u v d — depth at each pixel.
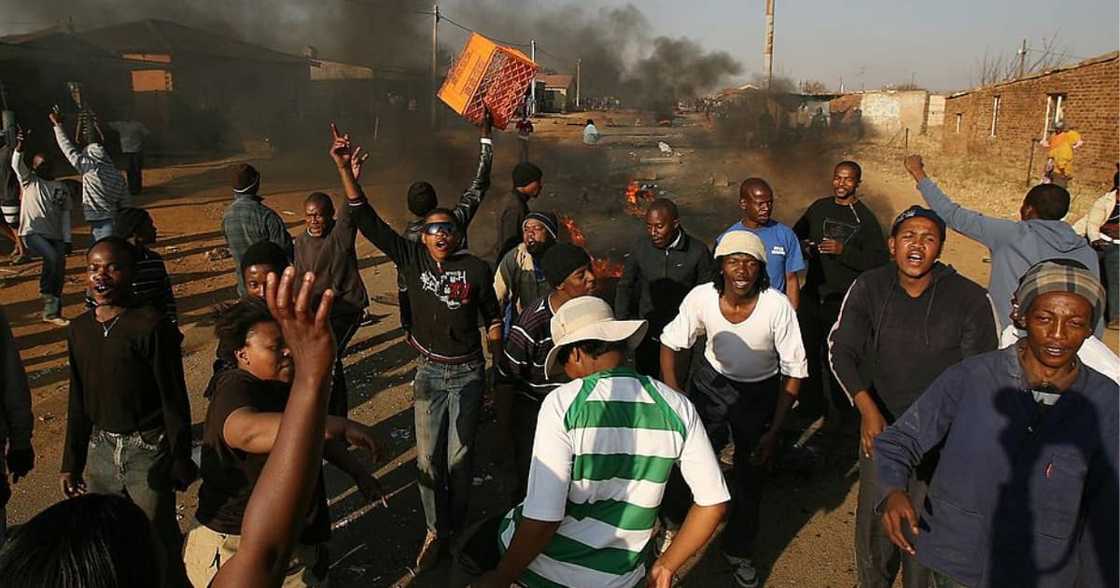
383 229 4.17
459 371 4.23
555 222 5.17
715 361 4.07
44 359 7.43
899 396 3.58
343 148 4.12
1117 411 2.40
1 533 3.56
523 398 4.14
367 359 7.57
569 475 2.48
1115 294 6.51
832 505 4.98
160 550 1.49
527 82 5.54
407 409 6.41
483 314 4.36
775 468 5.29
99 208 9.13
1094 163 19.70
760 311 3.90
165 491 3.54
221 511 2.81
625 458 2.51
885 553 3.55
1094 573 2.44
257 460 2.70
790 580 4.20
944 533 2.66
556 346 2.68
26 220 8.18
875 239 5.75
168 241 12.94
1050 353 2.41
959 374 2.68
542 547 2.47
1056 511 2.44
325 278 5.68
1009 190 19.89
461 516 4.30
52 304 8.44
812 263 5.96
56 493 5.02
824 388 5.87
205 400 6.45
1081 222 8.12
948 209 4.73
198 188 18.62
